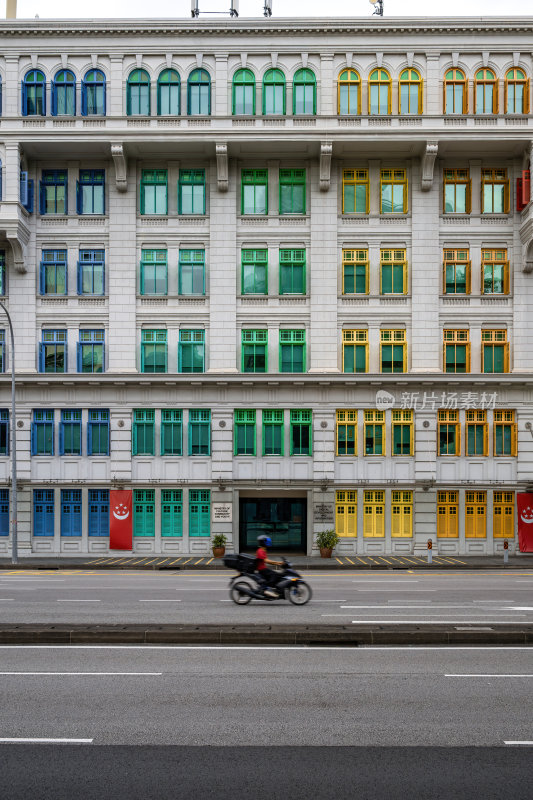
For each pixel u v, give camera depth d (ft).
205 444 117.60
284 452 116.98
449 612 56.49
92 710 31.42
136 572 96.22
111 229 118.32
